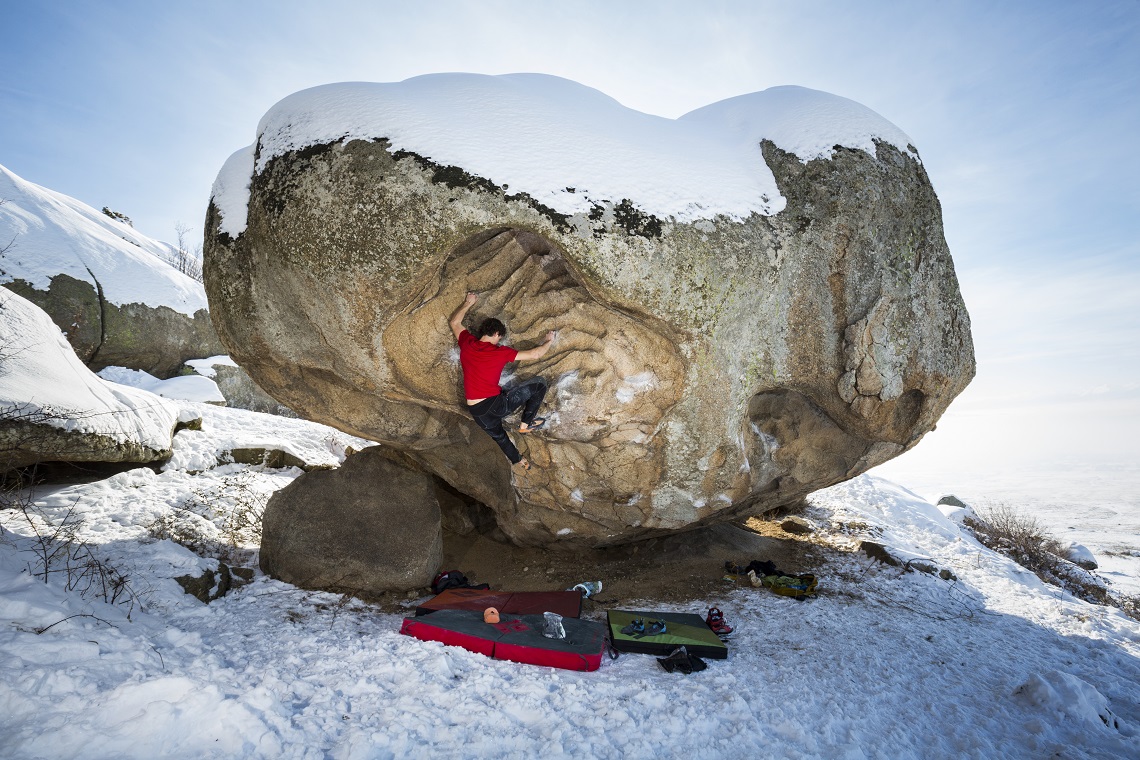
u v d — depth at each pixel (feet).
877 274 19.03
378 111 16.55
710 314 17.13
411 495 21.81
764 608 20.53
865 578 24.85
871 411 19.69
